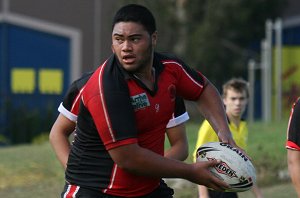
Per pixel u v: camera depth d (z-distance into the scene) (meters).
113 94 14.84
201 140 24.67
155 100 15.40
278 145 51.31
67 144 17.00
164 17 105.12
